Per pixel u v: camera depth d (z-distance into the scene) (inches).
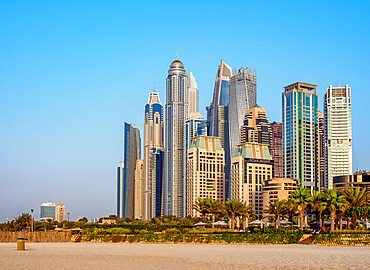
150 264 2475.4
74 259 2800.2
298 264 2440.9
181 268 2284.7
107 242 5034.5
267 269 2237.9
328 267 2303.2
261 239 4323.3
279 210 6387.8
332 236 4099.4
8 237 5280.5
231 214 6245.1
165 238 4763.8
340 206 4953.3
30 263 2536.9
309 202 5044.3
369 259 2687.0
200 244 4411.9
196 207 6948.8
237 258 2807.6
